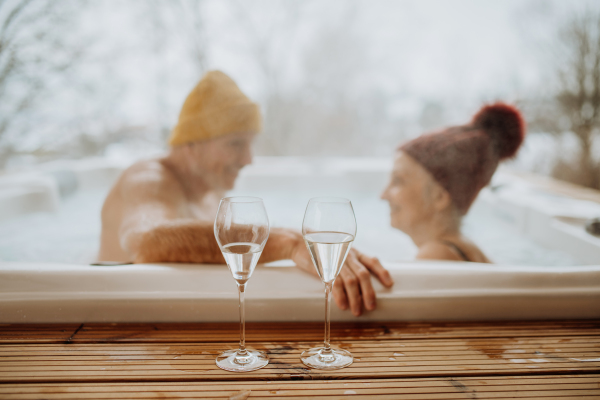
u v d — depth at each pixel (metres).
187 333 0.61
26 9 3.03
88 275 0.66
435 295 0.66
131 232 0.88
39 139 3.23
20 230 2.04
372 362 0.53
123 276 0.67
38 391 0.47
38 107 3.20
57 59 3.20
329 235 0.50
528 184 2.53
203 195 1.61
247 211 0.49
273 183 2.81
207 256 0.74
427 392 0.47
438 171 1.30
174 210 1.18
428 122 4.16
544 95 3.60
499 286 0.67
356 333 0.62
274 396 0.46
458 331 0.63
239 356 0.53
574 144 3.45
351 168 2.91
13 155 3.15
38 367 0.52
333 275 0.52
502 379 0.50
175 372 0.50
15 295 0.64
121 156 3.54
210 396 0.46
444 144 1.29
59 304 0.64
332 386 0.48
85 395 0.46
